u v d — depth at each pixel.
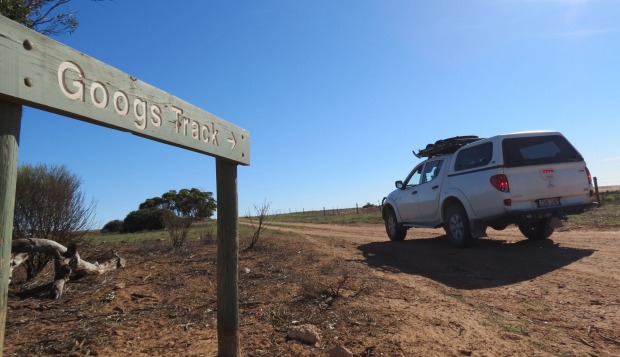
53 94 1.74
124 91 2.11
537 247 8.11
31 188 6.48
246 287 5.50
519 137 7.73
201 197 33.69
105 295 5.27
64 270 5.53
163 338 3.71
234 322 3.11
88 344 3.57
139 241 12.46
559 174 7.63
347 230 16.20
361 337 3.63
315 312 4.32
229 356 3.09
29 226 6.45
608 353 3.36
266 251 8.84
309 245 10.09
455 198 8.60
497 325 3.99
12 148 1.62
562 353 3.35
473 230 8.05
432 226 9.48
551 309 4.51
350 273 6.30
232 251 3.14
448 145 9.07
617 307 4.47
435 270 6.73
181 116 2.54
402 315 4.22
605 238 8.80
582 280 5.59
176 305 4.78
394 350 3.36
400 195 10.59
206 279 6.12
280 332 3.79
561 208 7.52
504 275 6.17
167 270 6.85
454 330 3.84
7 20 1.57
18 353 3.40
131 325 4.07
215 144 2.90
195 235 13.19
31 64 1.65
